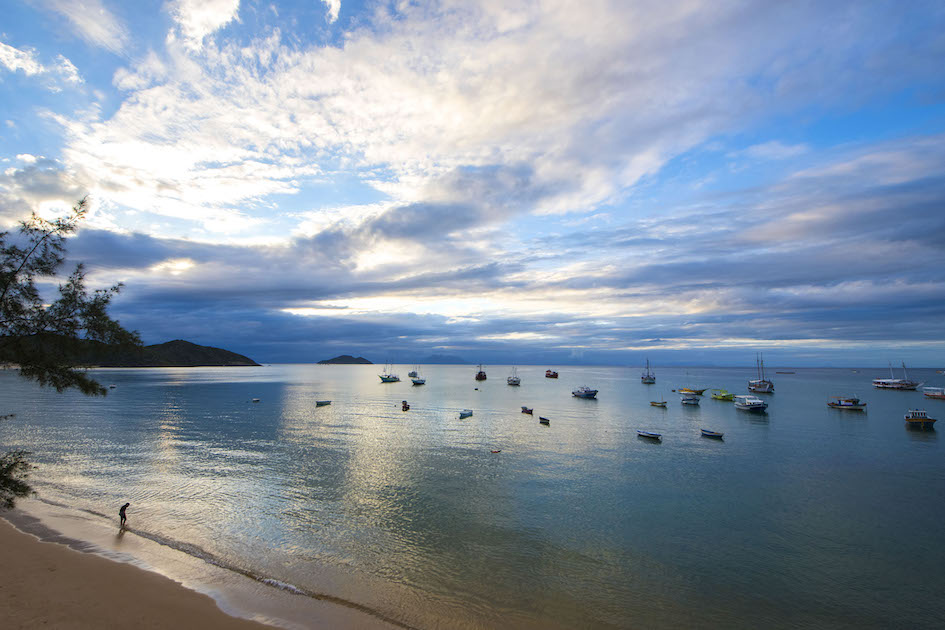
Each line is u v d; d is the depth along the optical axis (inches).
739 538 1093.8
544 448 2090.3
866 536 1111.0
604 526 1154.7
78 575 800.9
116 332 642.8
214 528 1101.1
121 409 3474.4
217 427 2664.9
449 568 927.0
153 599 740.0
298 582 849.5
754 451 2069.4
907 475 1668.3
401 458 1867.6
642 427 2763.3
